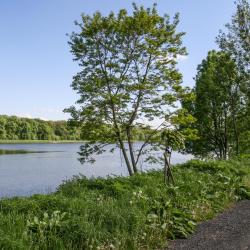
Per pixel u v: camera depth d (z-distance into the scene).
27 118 132.88
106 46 17.81
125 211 7.34
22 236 5.79
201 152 28.66
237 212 9.39
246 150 28.81
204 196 9.94
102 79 17.58
